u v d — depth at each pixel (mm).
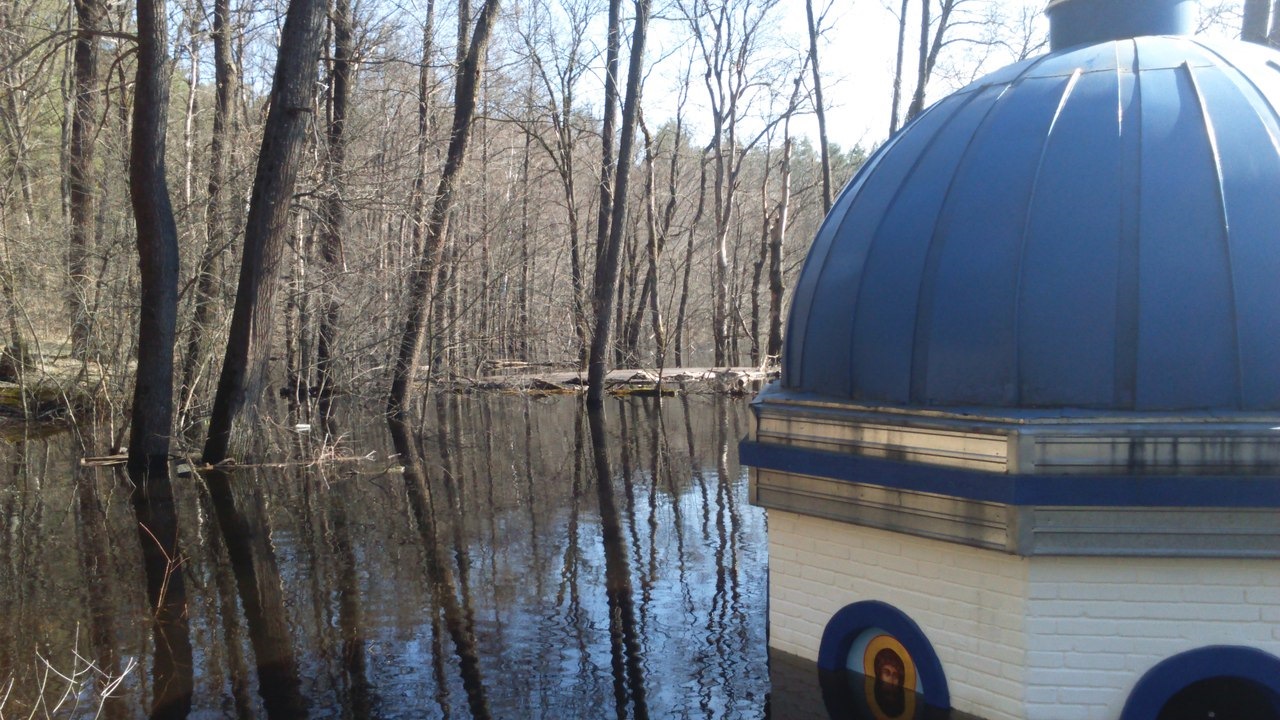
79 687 6133
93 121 17406
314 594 7926
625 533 9820
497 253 25938
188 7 17172
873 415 5145
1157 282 4574
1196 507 4387
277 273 13539
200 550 9312
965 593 4953
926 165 5477
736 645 6590
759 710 5531
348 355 18344
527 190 27625
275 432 16156
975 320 4867
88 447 15461
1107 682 4625
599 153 35781
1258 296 4500
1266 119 4879
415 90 21891
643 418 19141
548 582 8172
